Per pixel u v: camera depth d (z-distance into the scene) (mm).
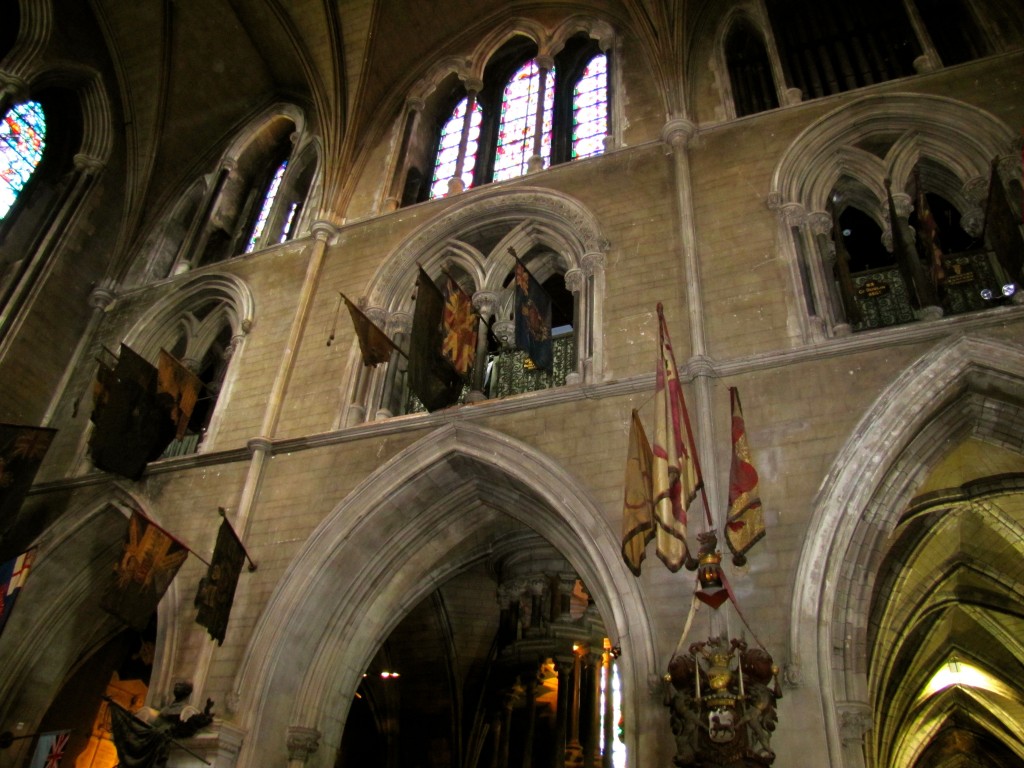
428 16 20688
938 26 17281
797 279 13195
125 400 15344
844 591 10555
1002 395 11297
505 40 20812
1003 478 14539
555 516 12859
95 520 16203
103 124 21703
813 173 14641
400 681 20328
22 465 14969
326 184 19453
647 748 9852
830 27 18641
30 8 20484
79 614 16594
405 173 19500
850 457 11125
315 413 15625
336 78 20219
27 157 21062
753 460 11656
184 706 12203
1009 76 14070
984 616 19641
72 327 19859
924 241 12703
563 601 16750
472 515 14562
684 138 15758
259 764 12156
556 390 13477
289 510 14406
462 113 20922
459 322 14422
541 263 16547
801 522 10930
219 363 21188
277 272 18641
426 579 14898
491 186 17312
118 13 21359
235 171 22328
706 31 18016
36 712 15961
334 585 13688
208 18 21359
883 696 18312
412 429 14406
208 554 14516
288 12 20578
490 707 19266
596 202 15914
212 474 15539
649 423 12570
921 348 11797
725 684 8805
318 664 13383
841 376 11930
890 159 14266
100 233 21203
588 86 19547
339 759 20781
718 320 13250
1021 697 21391
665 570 11148
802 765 9266
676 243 14516
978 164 13531
